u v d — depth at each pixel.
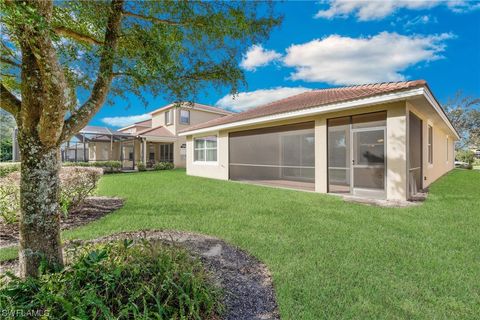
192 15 2.89
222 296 2.30
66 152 20.97
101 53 2.38
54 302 1.79
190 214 5.38
